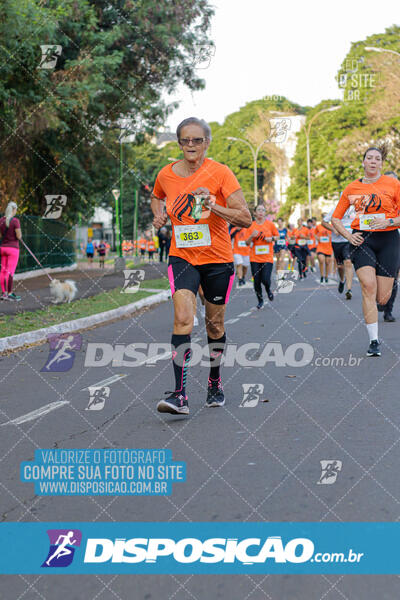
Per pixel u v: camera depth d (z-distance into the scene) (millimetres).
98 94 25922
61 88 22812
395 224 8086
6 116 21234
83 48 25766
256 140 64875
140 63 29406
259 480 4082
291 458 4473
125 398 6559
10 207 16141
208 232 5730
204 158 5762
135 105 29484
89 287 21922
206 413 5805
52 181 30312
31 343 10547
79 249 70625
